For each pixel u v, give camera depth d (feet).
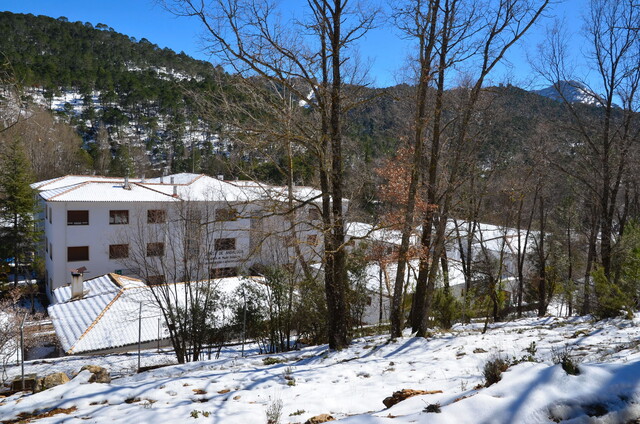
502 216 90.22
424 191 58.39
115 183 124.67
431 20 44.01
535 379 15.83
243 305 60.54
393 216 50.06
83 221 112.27
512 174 72.08
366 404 21.91
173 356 60.39
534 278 98.12
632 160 65.16
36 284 124.26
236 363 41.32
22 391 30.07
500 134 67.21
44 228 128.47
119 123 343.87
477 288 82.84
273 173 68.23
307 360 41.06
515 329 50.21
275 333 59.88
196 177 135.44
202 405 22.11
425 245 49.80
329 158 42.80
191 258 67.72
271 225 57.41
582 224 94.12
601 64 65.98
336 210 43.55
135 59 488.85
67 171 216.74
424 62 44.70
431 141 56.65
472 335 46.68
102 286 86.07
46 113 210.38
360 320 64.80
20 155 116.37
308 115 49.37
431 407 15.02
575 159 73.87
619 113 68.80
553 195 90.27
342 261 44.73
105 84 396.57
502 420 13.84
